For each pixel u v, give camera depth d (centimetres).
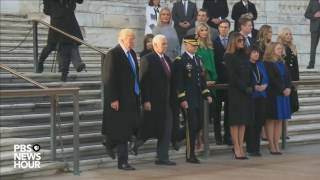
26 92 892
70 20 1270
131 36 983
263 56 1173
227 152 1173
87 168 1001
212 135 1223
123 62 974
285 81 1163
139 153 1098
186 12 1452
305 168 1005
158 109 1020
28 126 1064
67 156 1021
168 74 1033
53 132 980
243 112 1089
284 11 2186
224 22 1186
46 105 1147
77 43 1262
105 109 984
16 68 1304
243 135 1116
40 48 1500
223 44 1181
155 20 1551
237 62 1091
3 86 1167
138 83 997
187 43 1056
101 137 1102
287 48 1261
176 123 1054
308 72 1709
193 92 1052
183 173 963
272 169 997
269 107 1148
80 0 1299
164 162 1041
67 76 1270
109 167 1020
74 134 950
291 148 1242
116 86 971
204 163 1059
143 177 930
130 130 981
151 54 1027
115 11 1861
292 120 1387
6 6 1781
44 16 1702
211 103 1148
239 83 1084
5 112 1098
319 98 1528
